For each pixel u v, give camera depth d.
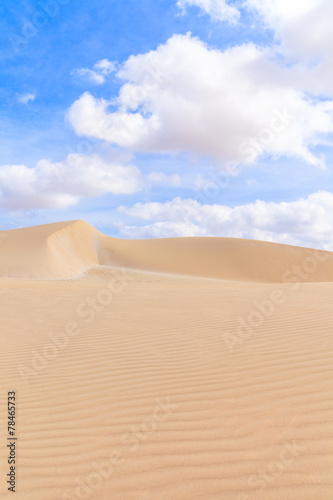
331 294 9.59
